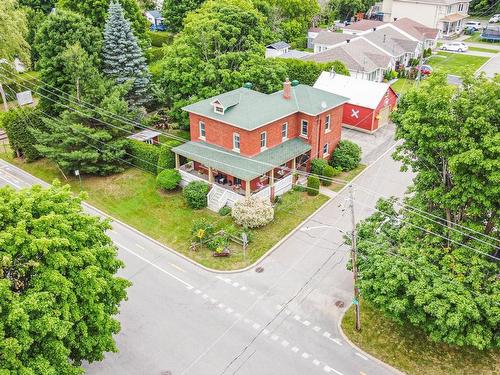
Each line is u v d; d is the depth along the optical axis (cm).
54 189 2161
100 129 4122
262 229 3384
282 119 3819
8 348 1559
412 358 2338
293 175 3856
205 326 2562
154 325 2570
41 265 1834
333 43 7581
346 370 2283
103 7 5728
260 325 2564
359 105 4972
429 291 2108
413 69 6812
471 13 10638
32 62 6425
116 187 3981
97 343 1953
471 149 2056
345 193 3844
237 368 2302
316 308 2673
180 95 4644
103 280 1955
